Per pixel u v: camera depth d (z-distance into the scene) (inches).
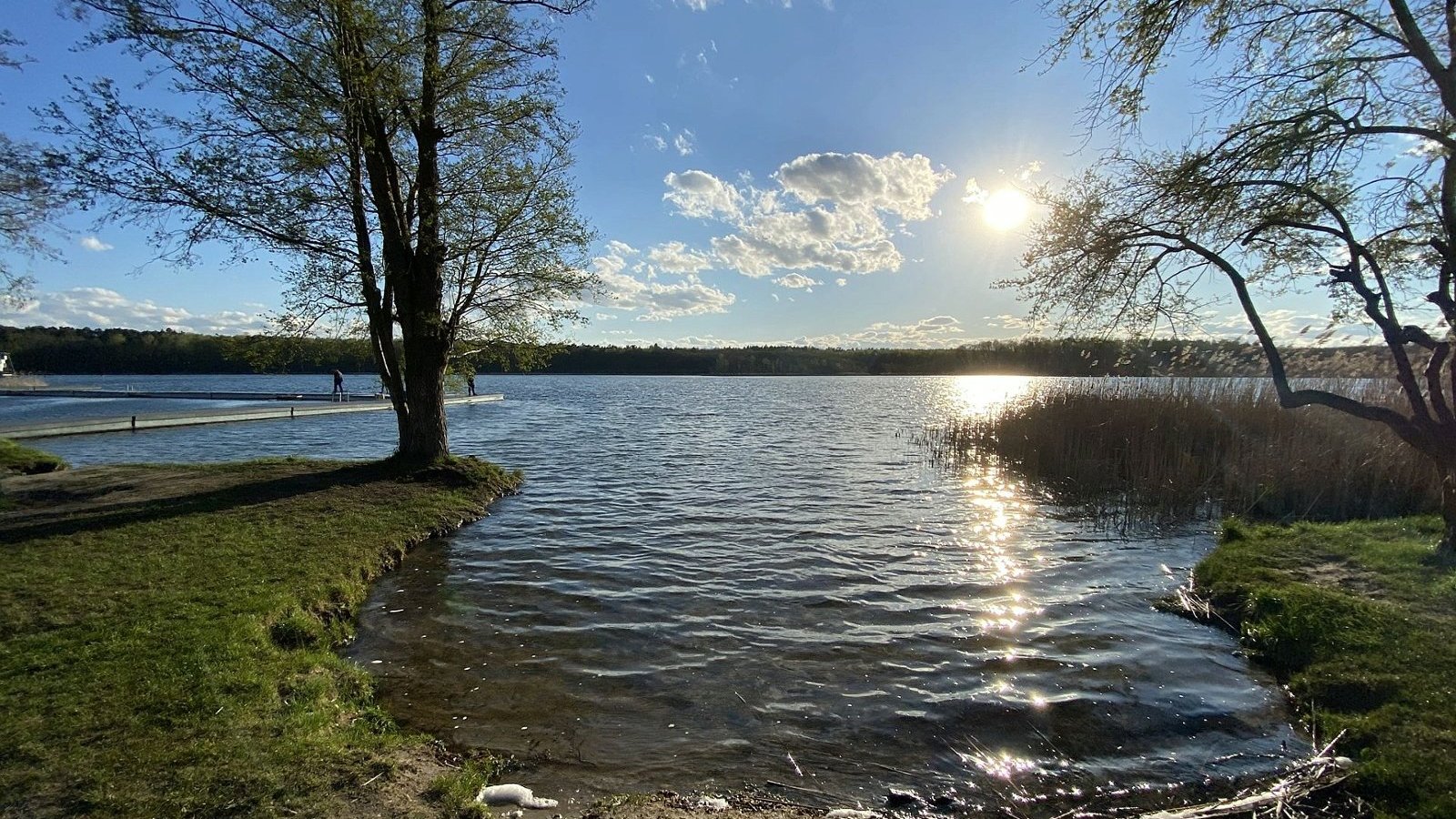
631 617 318.0
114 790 160.4
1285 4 267.6
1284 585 316.8
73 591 287.7
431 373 609.6
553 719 225.3
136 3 447.8
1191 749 211.2
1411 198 270.5
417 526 451.5
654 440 1123.9
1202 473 607.2
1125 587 368.2
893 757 206.5
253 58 476.7
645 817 171.2
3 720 186.7
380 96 498.0
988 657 276.8
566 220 605.0
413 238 577.0
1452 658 231.8
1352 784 182.2
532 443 1085.8
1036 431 780.0
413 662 267.9
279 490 499.5
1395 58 262.8
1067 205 305.9
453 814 163.9
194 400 1843.0
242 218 494.0
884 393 2908.5
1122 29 275.7
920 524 515.8
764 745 211.8
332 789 169.0
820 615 322.7
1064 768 201.3
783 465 833.5
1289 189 279.1
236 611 272.2
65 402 1763.0
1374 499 480.7
